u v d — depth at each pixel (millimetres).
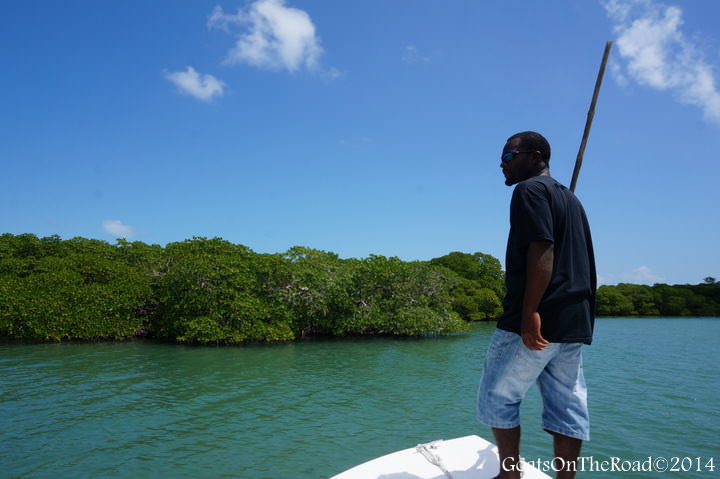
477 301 47750
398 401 11172
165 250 29312
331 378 14266
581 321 2213
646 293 67125
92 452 7512
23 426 8859
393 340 26844
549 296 2178
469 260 63781
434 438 8297
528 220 2129
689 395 12297
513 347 2273
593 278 2396
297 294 26109
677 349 23844
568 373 2316
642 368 17156
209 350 21094
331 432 8633
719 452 7785
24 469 6824
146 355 18984
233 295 23969
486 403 2371
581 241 2273
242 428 8844
